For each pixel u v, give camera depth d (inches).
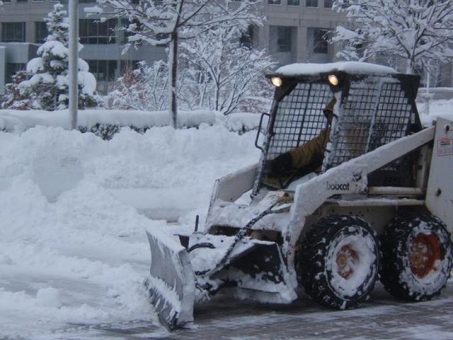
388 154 400.2
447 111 1526.8
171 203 673.6
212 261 359.9
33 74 1589.6
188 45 1257.4
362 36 1085.8
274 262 357.7
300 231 371.2
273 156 426.3
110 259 489.4
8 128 725.9
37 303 373.1
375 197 398.9
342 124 394.6
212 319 359.9
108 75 2495.1
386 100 410.3
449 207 422.6
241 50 1283.2
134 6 908.0
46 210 584.1
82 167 669.3
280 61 2581.2
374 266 385.4
